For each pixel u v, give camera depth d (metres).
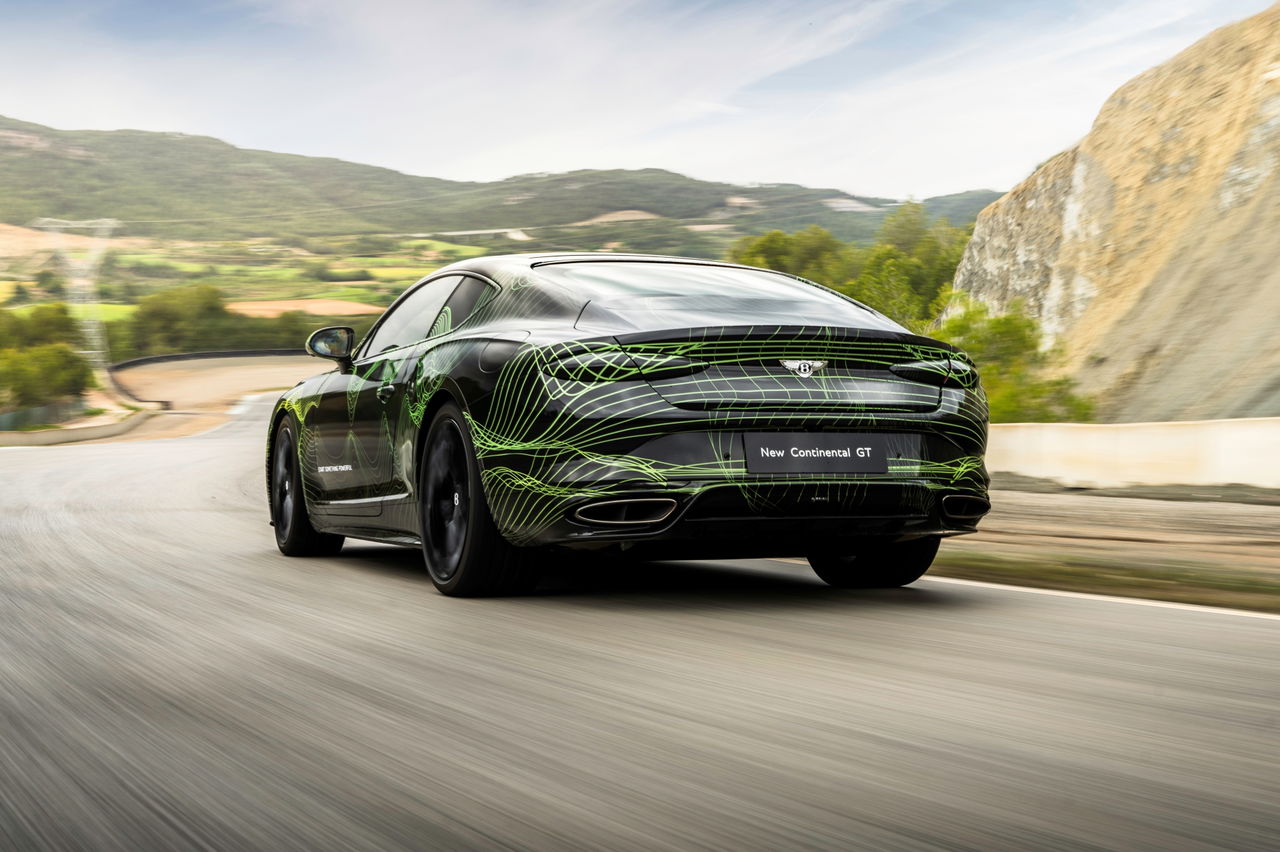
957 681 2.77
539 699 2.58
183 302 154.38
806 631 3.45
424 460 4.33
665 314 3.96
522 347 3.87
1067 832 1.73
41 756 2.17
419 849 1.68
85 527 7.20
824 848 1.67
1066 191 30.86
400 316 5.18
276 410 6.09
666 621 3.64
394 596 4.23
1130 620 3.72
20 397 73.31
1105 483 10.99
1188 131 27.83
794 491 3.68
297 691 2.67
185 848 1.70
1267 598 4.23
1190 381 21.58
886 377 3.89
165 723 2.39
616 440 3.62
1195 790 1.93
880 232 95.88
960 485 3.96
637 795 1.91
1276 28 27.20
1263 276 22.19
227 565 5.30
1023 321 18.97
